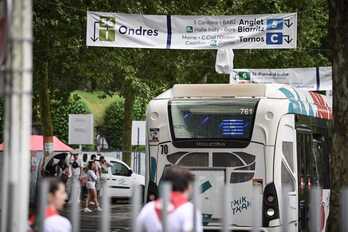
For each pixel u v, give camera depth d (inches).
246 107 1159.0
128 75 2112.5
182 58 2285.9
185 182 523.2
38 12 1577.3
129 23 1325.0
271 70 1897.1
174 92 1200.2
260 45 1339.8
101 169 2423.7
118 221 1918.1
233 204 1149.1
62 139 3809.1
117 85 2513.5
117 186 2487.7
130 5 1628.9
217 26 1338.6
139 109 3612.2
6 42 478.6
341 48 1004.6
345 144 1007.0
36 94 2527.1
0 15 498.0
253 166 1147.9
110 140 4153.5
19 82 473.7
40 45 1691.7
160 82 2321.6
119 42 1323.8
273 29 1338.6
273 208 1131.9
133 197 520.7
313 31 2263.8
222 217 504.7
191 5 1998.0
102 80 2172.7
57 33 1663.4
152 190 1185.4
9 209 468.4
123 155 2869.1
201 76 2445.9
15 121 471.8
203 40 1337.4
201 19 1334.9
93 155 2294.5
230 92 1176.2
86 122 2026.3
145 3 1728.6
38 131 3070.9
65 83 2332.7
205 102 1178.6
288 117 1171.9
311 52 2404.0
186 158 1178.0
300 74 1891.0
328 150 1370.6
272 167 1139.3
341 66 1005.2
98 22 1318.9
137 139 2578.7
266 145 1143.6
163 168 1185.4
